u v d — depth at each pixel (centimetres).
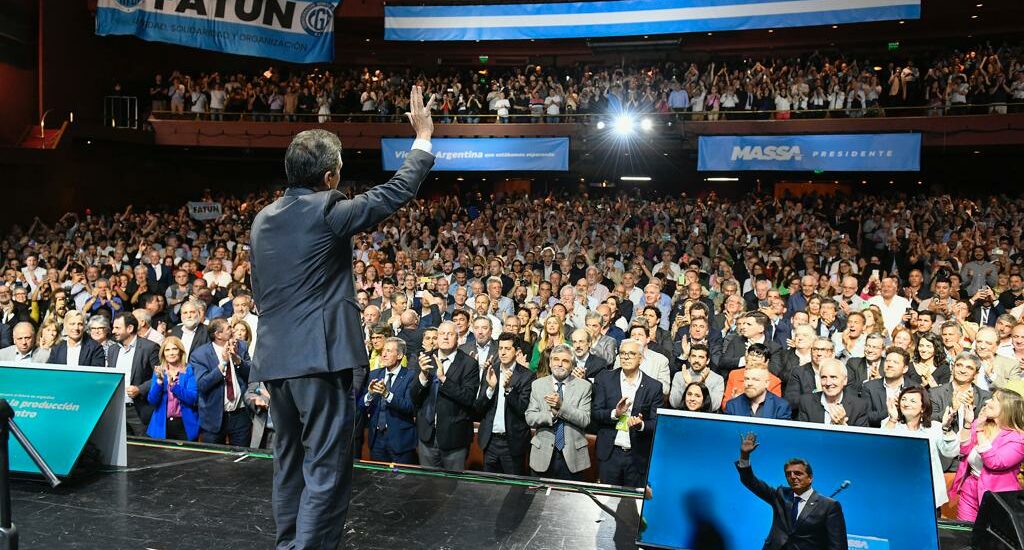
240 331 719
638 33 1944
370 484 425
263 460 457
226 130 2195
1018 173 2134
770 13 1852
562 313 912
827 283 1068
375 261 1434
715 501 349
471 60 2655
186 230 1847
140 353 691
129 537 350
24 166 1942
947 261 1291
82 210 2102
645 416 597
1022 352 697
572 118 2094
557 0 2070
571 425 616
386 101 2191
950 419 525
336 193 279
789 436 354
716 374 711
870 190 2338
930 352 696
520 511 393
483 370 648
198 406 657
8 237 1688
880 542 325
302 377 275
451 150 2044
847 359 728
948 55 2158
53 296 967
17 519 366
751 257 1300
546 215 1853
